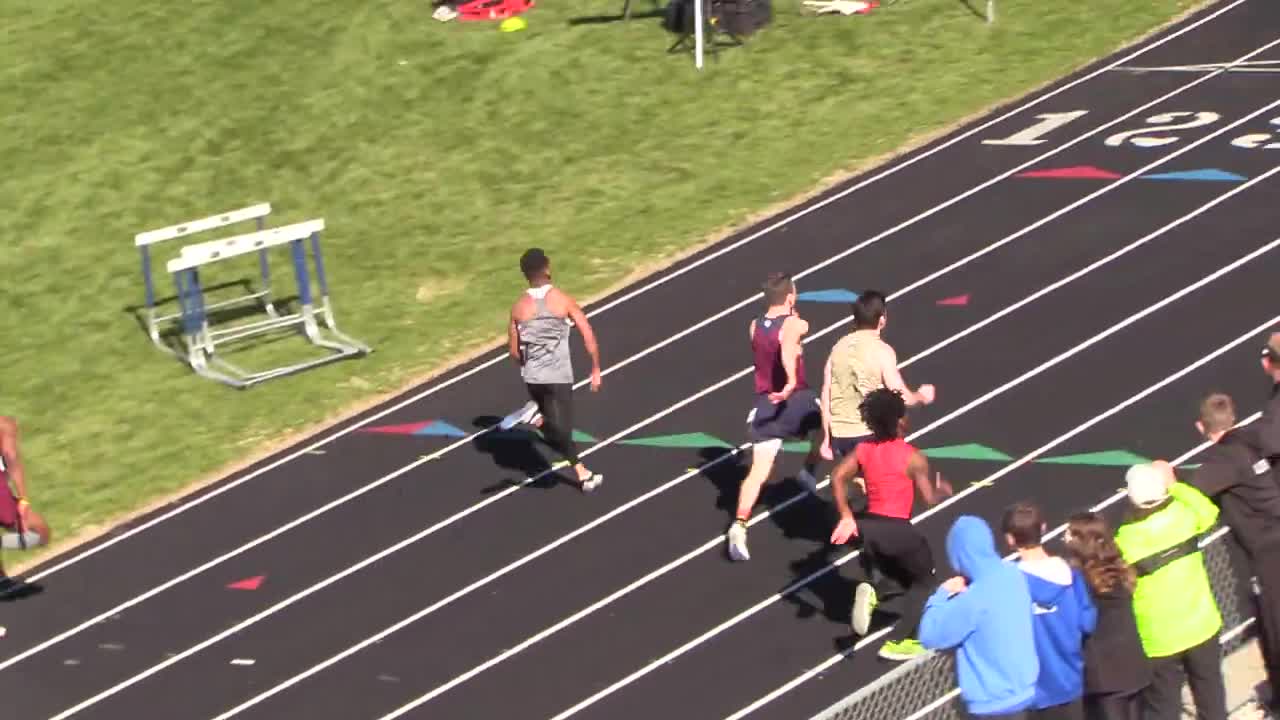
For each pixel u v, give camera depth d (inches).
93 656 637.9
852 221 952.3
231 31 1295.5
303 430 809.5
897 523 522.0
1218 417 449.7
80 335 940.0
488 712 561.9
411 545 686.5
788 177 1020.5
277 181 1097.4
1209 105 1037.8
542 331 671.8
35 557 726.5
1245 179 928.9
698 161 1053.8
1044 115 1058.7
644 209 1002.7
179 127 1172.5
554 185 1047.6
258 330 902.4
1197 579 428.8
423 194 1057.5
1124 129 1020.5
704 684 558.9
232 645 631.2
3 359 919.0
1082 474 658.8
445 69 1207.6
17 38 1318.9
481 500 714.8
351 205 1057.5
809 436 605.6
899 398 517.7
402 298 940.0
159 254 1026.1
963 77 1125.7
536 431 773.3
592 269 940.0
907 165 1015.0
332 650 616.4
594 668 578.9
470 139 1116.5
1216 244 856.9
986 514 636.7
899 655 546.0
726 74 1160.8
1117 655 415.2
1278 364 452.4
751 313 860.0
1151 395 717.3
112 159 1139.9
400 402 826.8
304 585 668.1
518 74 1187.9
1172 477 432.8
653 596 619.2
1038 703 403.2
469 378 842.2
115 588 690.2
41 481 788.0
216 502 751.7
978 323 811.4
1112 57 1135.6
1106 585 407.5
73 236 1055.6
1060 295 827.4
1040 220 916.0
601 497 700.7
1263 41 1125.7
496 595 637.3
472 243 992.9
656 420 762.8
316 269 967.0
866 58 1166.3
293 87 1208.8
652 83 1158.3
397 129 1139.3
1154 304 803.4
